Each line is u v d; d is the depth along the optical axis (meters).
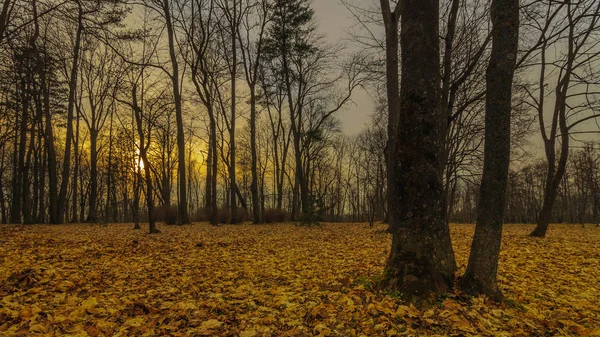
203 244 11.39
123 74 19.94
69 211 53.09
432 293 4.80
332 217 48.03
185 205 22.95
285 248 10.81
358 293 5.25
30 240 11.25
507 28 4.98
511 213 50.81
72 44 21.69
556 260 8.91
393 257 5.28
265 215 27.00
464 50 13.88
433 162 5.15
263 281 6.60
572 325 4.23
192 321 4.46
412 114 5.20
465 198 44.22
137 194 19.16
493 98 5.02
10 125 25.17
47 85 24.11
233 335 4.05
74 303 5.02
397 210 5.33
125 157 32.25
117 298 5.43
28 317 4.29
